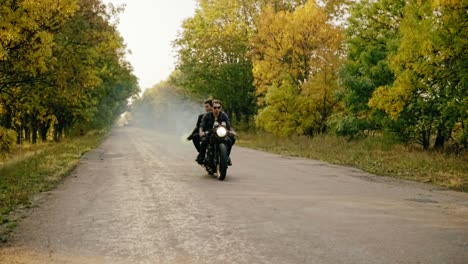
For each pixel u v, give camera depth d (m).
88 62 27.64
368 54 21.80
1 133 18.72
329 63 28.02
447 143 20.36
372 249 4.90
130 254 4.78
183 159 17.56
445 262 4.44
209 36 43.91
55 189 9.58
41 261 4.54
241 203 7.75
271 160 17.16
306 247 5.00
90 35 27.62
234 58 44.56
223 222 6.27
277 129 29.12
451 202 7.92
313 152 20.80
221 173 10.97
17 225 6.15
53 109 28.53
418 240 5.26
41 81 23.16
